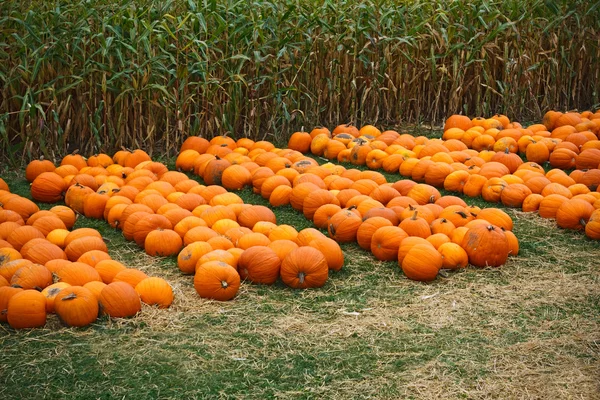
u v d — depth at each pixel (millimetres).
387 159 9711
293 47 11141
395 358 4676
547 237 7117
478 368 4523
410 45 12172
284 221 7723
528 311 5391
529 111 13438
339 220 6984
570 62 13617
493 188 8289
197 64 10219
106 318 5223
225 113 10883
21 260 5762
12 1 10219
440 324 5180
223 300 5621
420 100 12688
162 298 5418
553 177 8469
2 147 10414
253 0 11414
